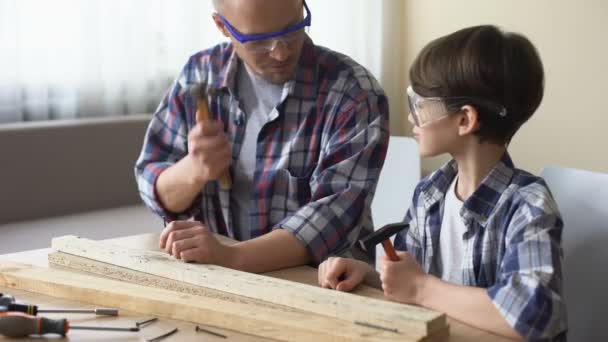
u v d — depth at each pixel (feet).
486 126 4.24
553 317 3.49
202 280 3.99
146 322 3.59
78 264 4.44
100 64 10.94
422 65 4.33
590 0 11.52
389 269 3.94
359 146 5.22
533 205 3.95
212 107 5.66
